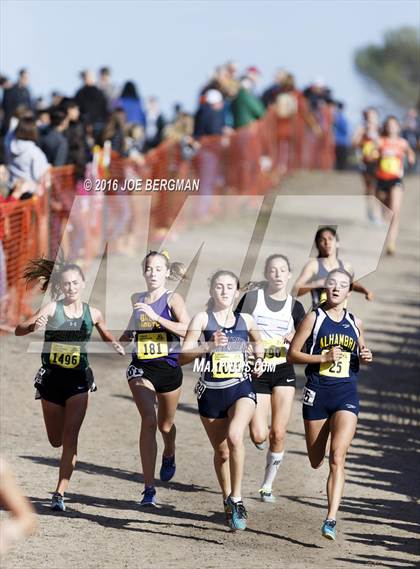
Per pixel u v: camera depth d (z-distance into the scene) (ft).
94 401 89.20
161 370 65.92
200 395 62.54
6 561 54.90
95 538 59.16
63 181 110.93
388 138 161.99
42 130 115.65
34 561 55.16
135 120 169.27
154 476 68.54
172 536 60.34
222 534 61.11
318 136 258.16
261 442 67.77
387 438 82.17
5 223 98.89
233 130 199.21
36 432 79.87
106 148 127.75
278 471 74.13
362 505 67.26
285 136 231.30
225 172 179.22
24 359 97.40
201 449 78.38
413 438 82.53
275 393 67.67
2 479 34.01
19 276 102.27
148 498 65.16
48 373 63.82
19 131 107.86
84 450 76.48
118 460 74.74
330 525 58.80
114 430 81.76
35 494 66.13
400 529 63.16
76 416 63.57
